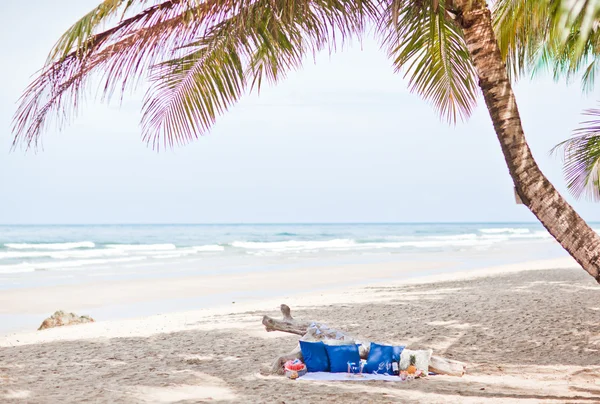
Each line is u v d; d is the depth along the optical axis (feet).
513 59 21.12
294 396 18.28
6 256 113.50
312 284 62.80
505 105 14.19
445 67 20.84
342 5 16.79
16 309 46.65
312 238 226.17
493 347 25.82
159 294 55.26
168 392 19.36
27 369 23.79
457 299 42.50
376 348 21.45
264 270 80.18
